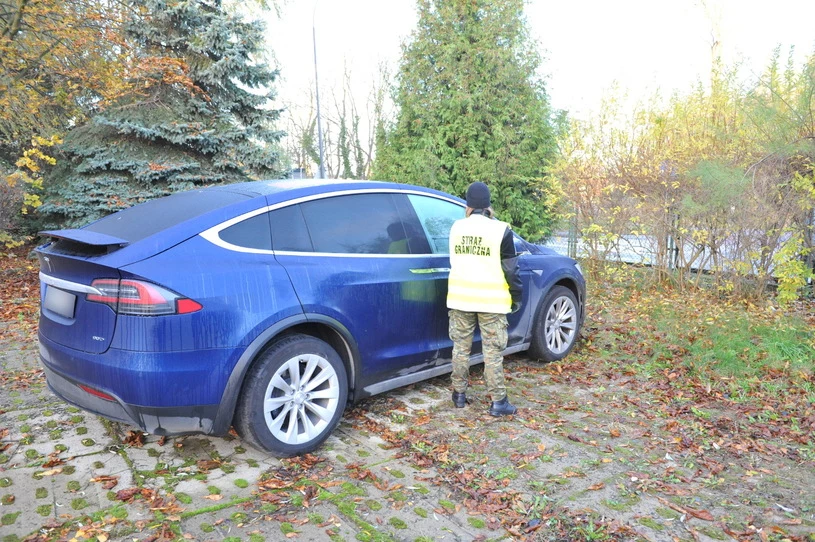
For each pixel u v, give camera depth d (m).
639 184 8.88
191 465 3.27
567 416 4.09
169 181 12.23
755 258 7.53
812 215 7.33
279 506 2.84
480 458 3.38
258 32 13.41
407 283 3.99
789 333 5.92
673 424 3.90
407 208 4.24
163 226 3.21
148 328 2.85
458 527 2.69
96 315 2.99
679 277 8.76
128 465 3.26
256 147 12.98
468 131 13.84
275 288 3.26
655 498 2.95
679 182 8.34
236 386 3.08
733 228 7.66
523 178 13.60
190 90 12.67
